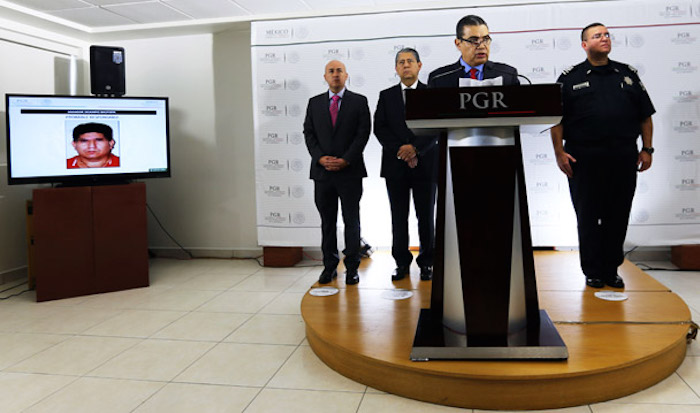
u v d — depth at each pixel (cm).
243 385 222
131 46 503
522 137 410
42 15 427
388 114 311
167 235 514
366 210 434
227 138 494
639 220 406
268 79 441
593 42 275
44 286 371
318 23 429
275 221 453
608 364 192
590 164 281
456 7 410
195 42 491
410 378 203
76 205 379
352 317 258
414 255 406
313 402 204
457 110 180
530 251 211
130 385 226
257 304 350
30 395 218
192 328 302
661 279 379
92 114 401
